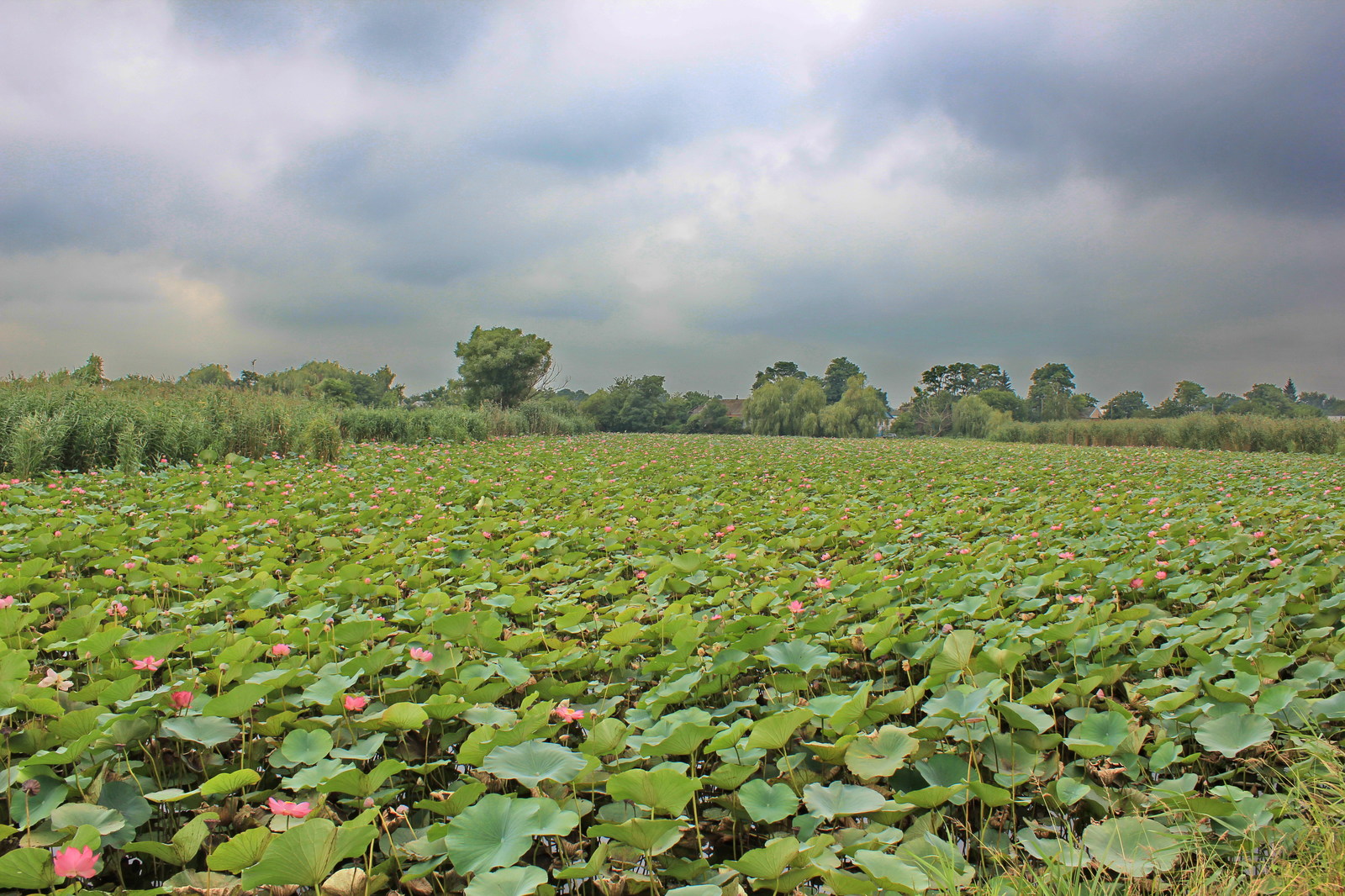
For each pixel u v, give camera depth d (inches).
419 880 89.1
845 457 808.9
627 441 1254.9
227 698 109.7
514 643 154.1
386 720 113.1
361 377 3006.9
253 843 79.0
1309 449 1149.1
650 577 216.4
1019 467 660.7
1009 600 195.0
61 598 191.8
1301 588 179.2
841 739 106.1
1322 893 83.3
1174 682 132.5
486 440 1059.9
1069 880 86.7
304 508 352.5
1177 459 839.7
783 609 195.3
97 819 91.5
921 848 92.3
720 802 108.0
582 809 102.4
